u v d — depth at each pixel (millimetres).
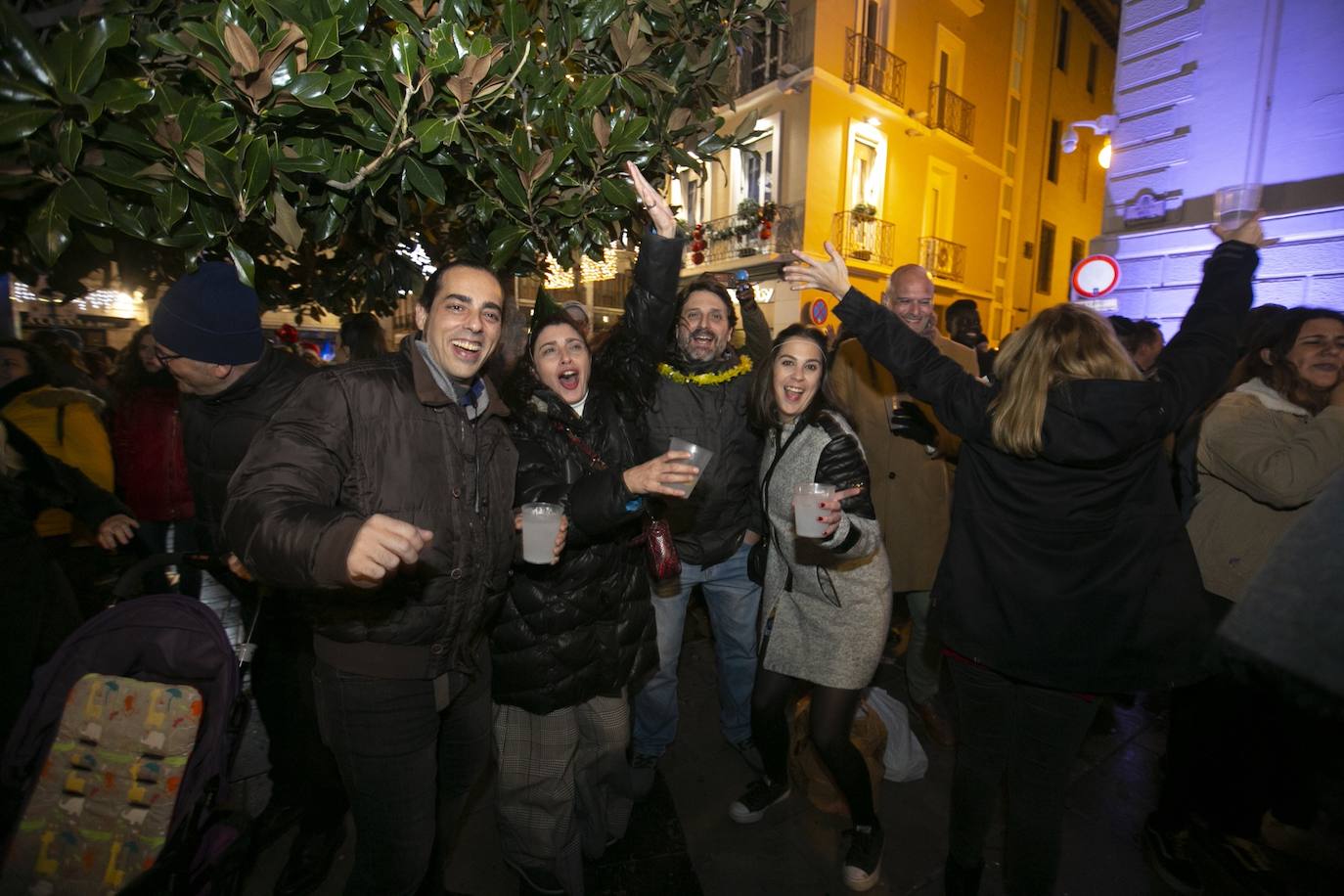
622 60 1539
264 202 1261
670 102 1779
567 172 1639
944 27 12703
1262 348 1957
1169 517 1467
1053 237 17156
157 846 1438
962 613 1622
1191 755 2035
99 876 1441
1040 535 1496
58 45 952
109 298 6172
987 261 14930
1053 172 16812
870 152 12023
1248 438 1860
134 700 1502
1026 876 1607
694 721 2988
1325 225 3959
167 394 3143
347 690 1412
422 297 1527
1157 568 1453
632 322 2305
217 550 1869
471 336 1434
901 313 2775
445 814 1863
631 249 2457
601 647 1875
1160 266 4707
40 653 1913
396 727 1441
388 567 970
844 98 11102
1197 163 4508
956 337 4266
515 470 1678
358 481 1355
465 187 1841
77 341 4320
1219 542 2051
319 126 1273
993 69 14141
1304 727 1058
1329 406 1775
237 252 1262
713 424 2438
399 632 1400
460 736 1756
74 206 1071
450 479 1454
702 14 1756
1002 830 2297
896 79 11750
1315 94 4012
